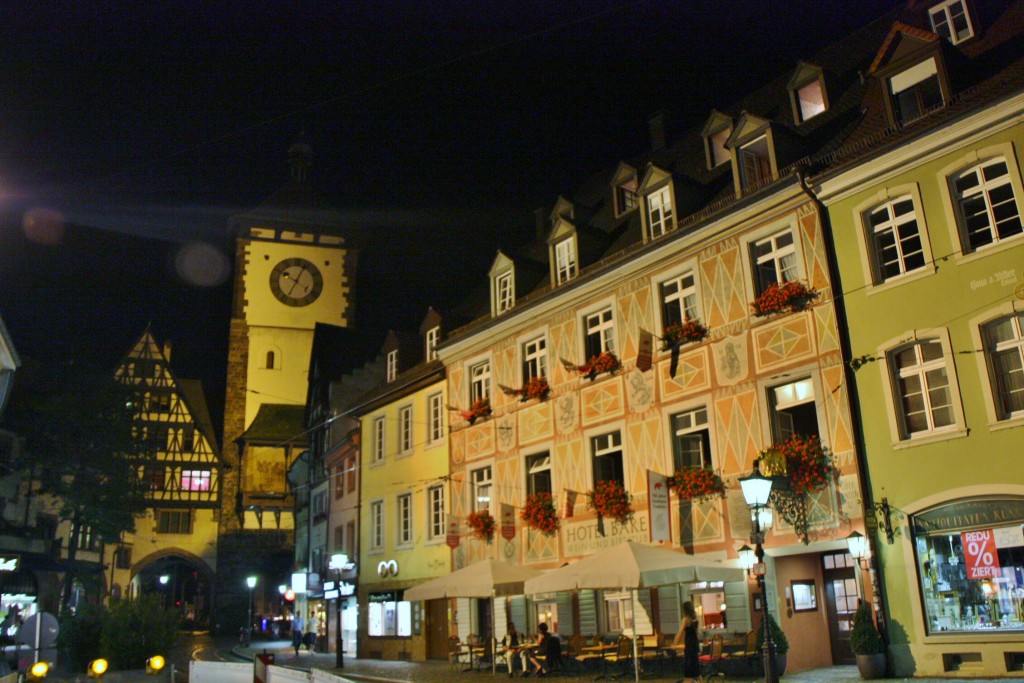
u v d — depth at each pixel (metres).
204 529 60.09
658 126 29.48
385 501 33.72
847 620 19.09
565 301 25.41
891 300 17.66
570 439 24.61
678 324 21.73
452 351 30.14
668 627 21.11
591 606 23.34
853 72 22.69
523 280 28.27
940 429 16.61
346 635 36.78
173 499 59.22
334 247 69.00
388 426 34.25
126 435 43.28
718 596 19.98
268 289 66.56
